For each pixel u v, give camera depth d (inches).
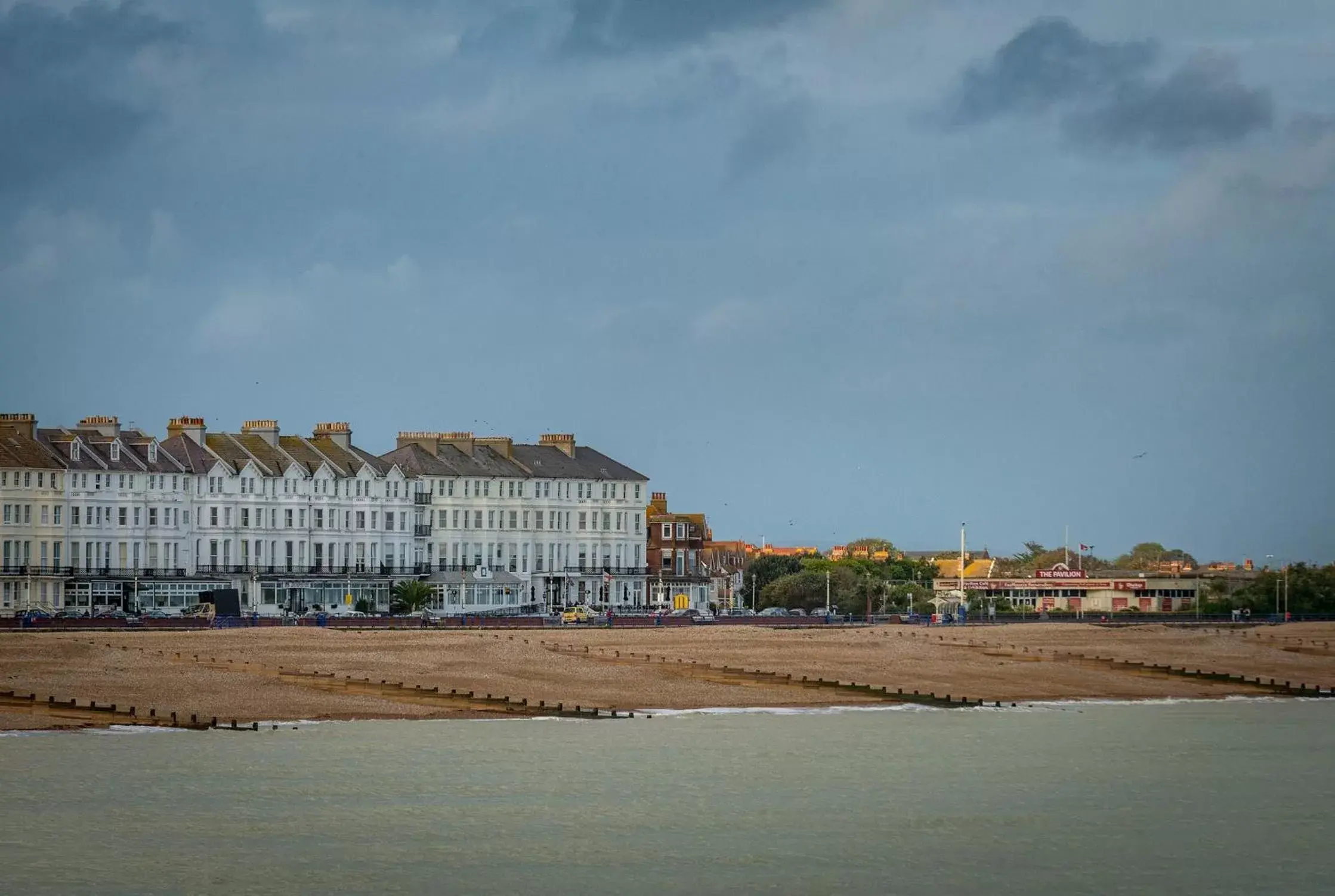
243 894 6545.3
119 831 7411.4
